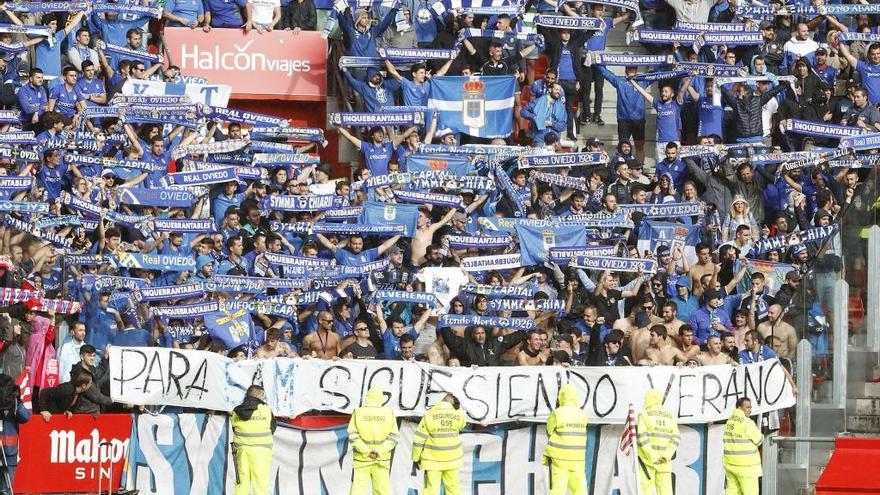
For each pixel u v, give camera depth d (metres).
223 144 89.06
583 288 82.75
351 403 72.56
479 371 73.81
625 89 98.62
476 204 90.00
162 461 70.94
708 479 75.75
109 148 88.81
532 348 76.75
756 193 93.25
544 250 85.56
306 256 81.94
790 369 79.00
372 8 98.25
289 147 91.50
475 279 84.06
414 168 92.00
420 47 99.75
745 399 71.50
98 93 92.12
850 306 75.69
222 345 75.94
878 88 99.19
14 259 74.81
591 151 92.56
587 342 80.62
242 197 87.81
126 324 75.50
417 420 73.69
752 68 98.38
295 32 101.44
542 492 74.19
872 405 75.19
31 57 94.31
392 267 84.38
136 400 70.56
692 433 75.81
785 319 80.19
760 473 71.12
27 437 68.69
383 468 68.31
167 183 84.75
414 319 81.56
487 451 74.00
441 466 68.56
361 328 77.81
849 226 76.19
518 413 73.81
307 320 81.44
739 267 86.56
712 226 90.12
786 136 97.38
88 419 69.69
